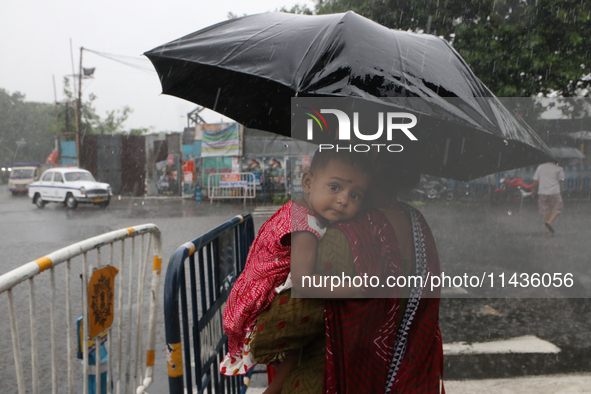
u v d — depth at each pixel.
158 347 3.64
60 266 6.46
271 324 1.41
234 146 20.44
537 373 2.83
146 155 24.20
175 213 15.56
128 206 19.03
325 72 1.21
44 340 3.82
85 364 1.88
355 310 1.27
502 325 3.35
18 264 7.52
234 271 2.57
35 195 19.08
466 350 3.10
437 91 1.23
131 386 2.95
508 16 8.33
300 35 1.52
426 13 8.98
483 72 8.62
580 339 3.11
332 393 1.28
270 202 19.92
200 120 25.55
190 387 1.88
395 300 1.28
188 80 2.34
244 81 2.22
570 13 7.76
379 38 1.28
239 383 2.62
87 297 1.88
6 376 3.20
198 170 21.95
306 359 1.47
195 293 1.96
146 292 5.07
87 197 17.72
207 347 2.10
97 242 1.91
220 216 14.23
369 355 1.28
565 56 8.08
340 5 10.42
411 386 1.29
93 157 24.70
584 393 2.59
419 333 1.31
